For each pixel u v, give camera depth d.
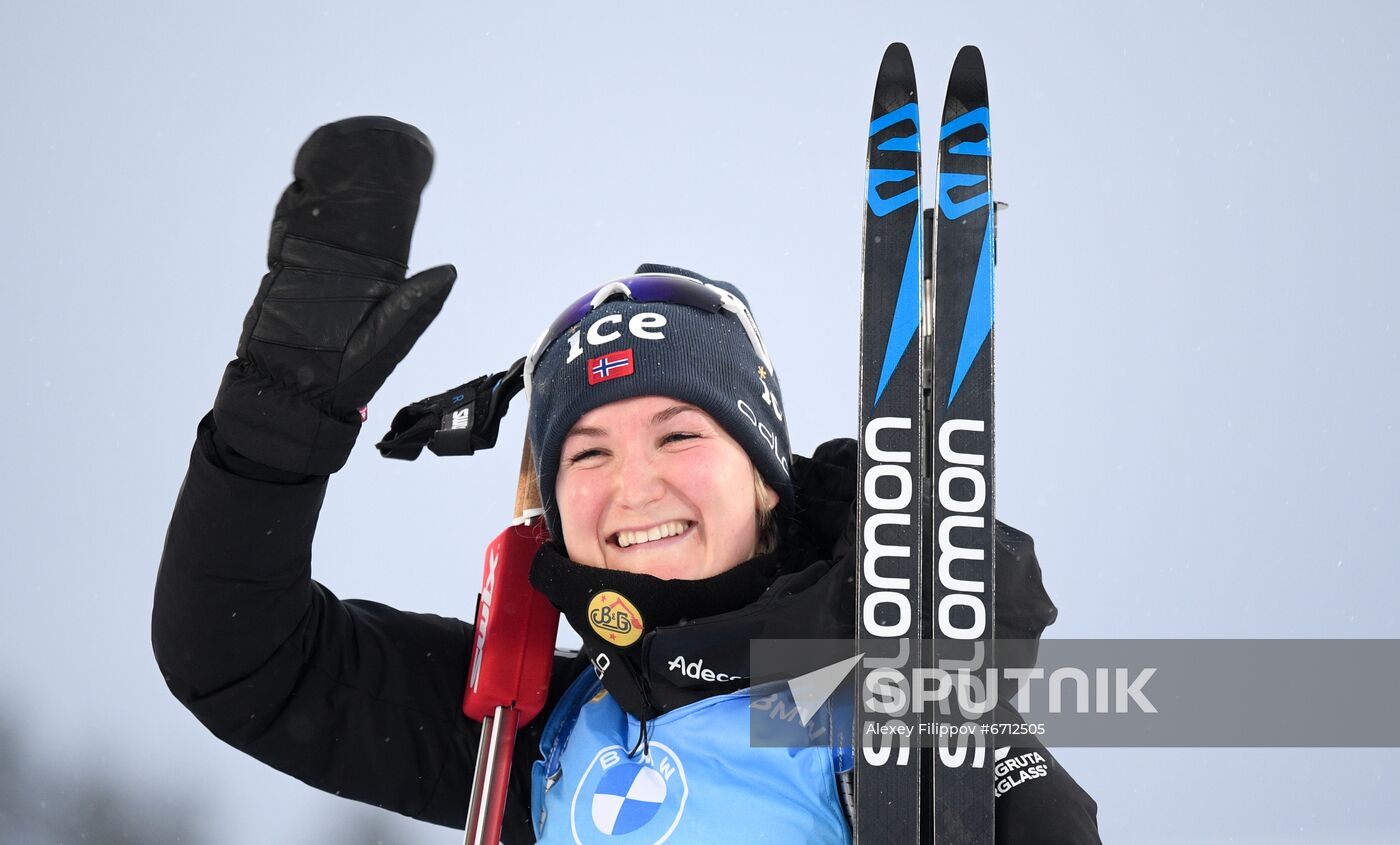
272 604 8.66
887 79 8.73
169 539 8.60
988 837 7.47
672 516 8.48
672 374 8.55
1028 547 8.41
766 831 7.59
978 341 8.33
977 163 8.64
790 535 9.08
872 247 8.48
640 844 7.78
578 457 8.77
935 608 7.93
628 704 8.36
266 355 7.86
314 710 9.17
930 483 8.33
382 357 7.81
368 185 7.89
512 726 8.98
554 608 9.17
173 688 9.02
